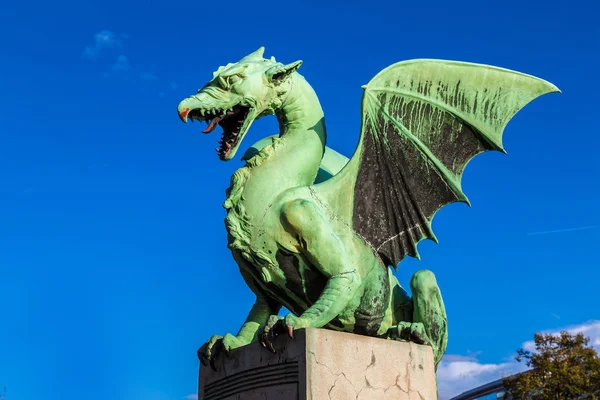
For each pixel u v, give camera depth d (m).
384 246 4.78
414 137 4.85
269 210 4.53
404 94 4.81
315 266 4.49
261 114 4.84
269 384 4.09
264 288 4.79
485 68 4.77
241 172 4.69
